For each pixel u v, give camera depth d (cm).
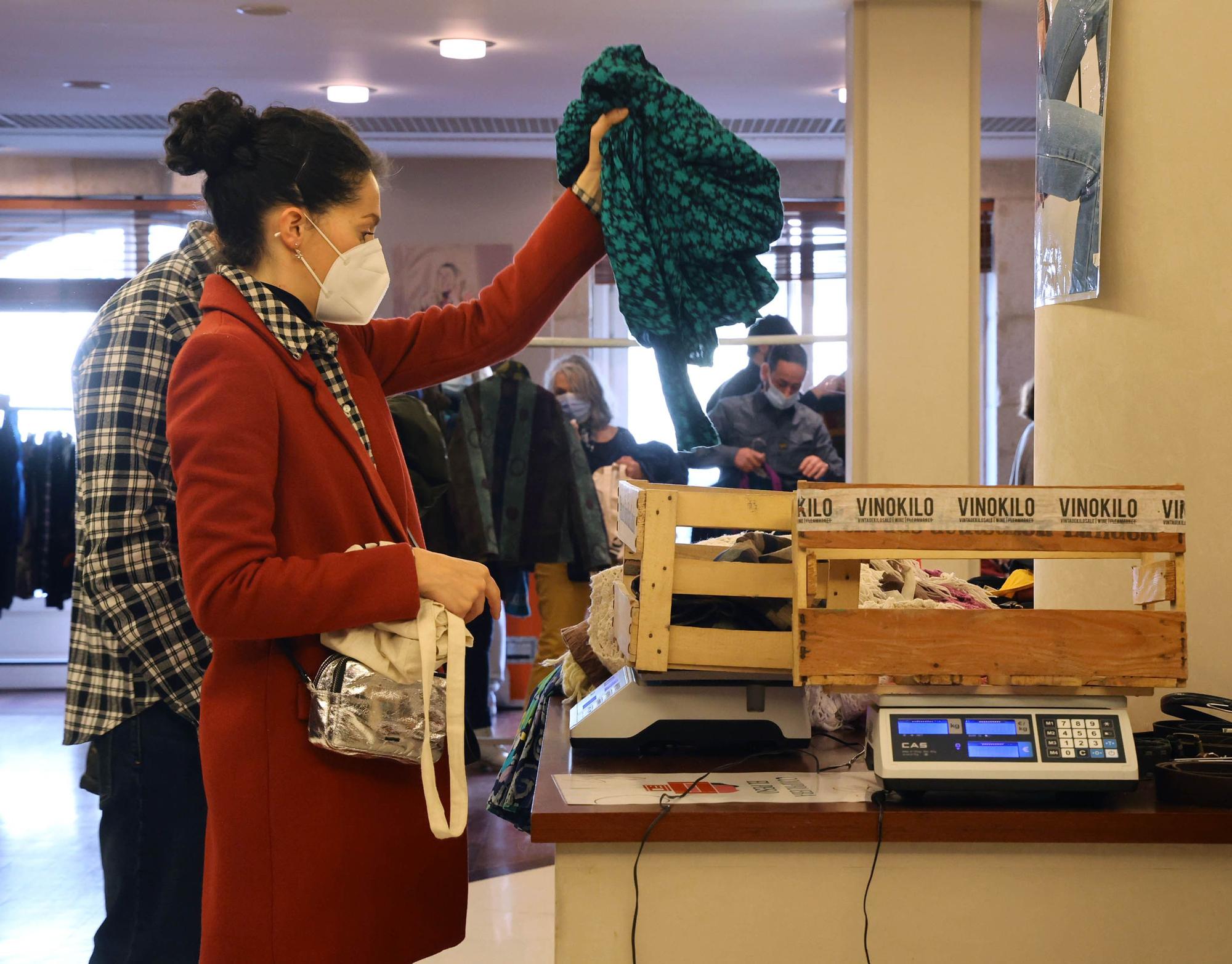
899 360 479
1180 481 189
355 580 144
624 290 171
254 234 157
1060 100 210
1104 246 197
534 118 659
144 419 177
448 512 490
